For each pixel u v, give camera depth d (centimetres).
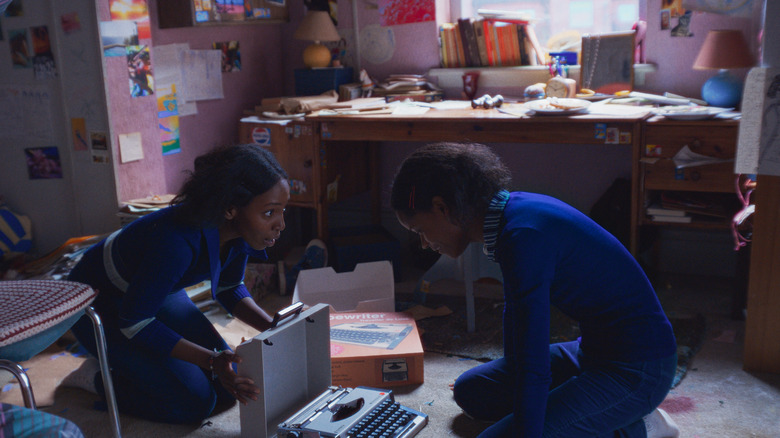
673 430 168
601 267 141
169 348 177
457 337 260
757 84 201
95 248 192
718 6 299
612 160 335
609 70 321
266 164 167
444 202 133
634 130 265
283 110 337
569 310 149
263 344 176
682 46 313
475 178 134
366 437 158
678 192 282
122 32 297
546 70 337
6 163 330
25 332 137
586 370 153
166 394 197
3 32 312
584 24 345
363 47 375
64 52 300
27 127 320
